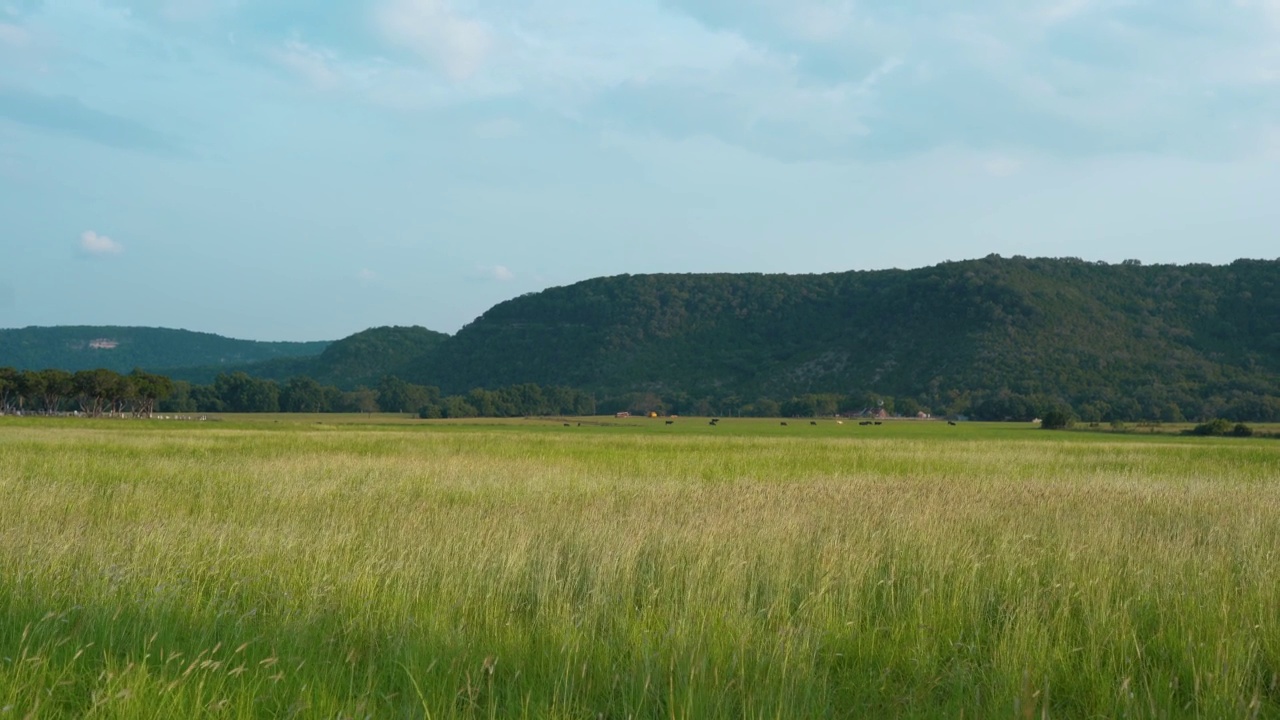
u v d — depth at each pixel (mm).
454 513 11453
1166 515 12266
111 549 8133
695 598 6715
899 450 35375
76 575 7062
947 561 7887
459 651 5559
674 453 31797
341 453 26984
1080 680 5379
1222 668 5297
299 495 14172
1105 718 4852
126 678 4852
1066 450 36781
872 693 5199
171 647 5492
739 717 4746
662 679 5129
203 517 11078
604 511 11727
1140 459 30219
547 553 8250
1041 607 6648
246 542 8578
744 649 5484
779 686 5020
